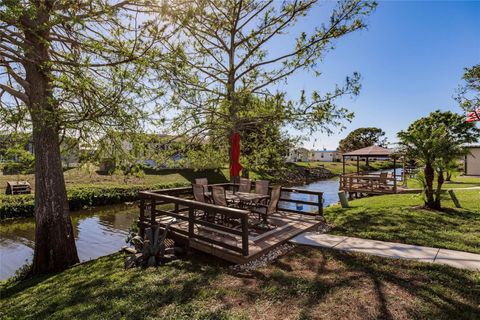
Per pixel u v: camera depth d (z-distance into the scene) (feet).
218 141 31.65
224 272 13.80
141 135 22.16
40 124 18.53
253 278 12.69
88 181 66.74
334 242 17.01
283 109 22.72
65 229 21.59
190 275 13.75
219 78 27.66
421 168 27.63
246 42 26.84
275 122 25.35
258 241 16.90
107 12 15.92
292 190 24.48
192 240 17.47
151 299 11.41
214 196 20.81
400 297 10.16
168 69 18.01
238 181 26.78
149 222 21.47
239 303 10.53
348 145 213.25
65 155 25.22
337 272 12.67
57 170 21.47
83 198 50.55
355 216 24.09
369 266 13.08
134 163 25.50
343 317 9.15
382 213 24.49
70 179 67.36
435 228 19.11
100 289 13.37
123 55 16.89
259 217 22.74
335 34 24.09
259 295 11.02
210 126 26.99
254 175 72.79
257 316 9.57
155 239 17.10
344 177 52.39
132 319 9.92
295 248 16.33
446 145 24.17
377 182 50.39
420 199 29.71
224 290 11.68
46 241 20.85
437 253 14.46
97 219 43.70
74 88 17.39
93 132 22.02
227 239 17.52
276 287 11.55
